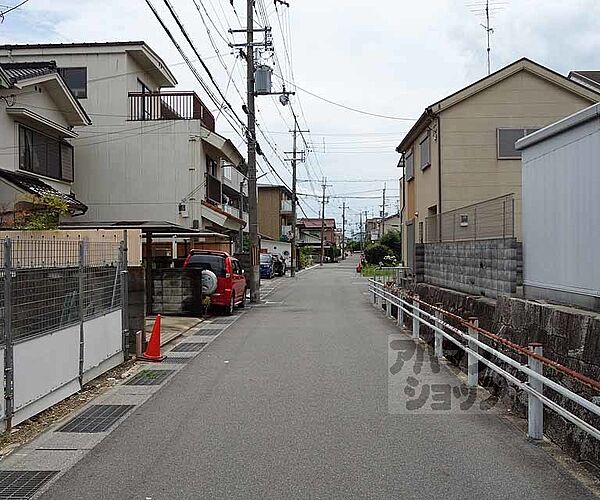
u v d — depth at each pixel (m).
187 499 5.28
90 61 28.19
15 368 7.43
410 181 30.44
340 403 8.64
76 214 24.80
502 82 23.50
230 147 31.34
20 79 20.69
